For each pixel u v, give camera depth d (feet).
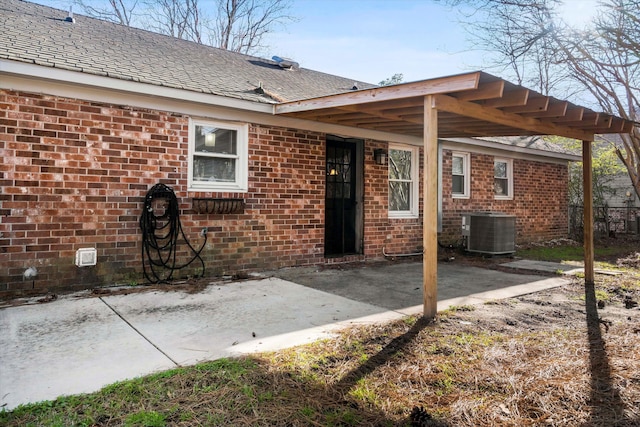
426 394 8.54
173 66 21.61
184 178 19.47
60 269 16.47
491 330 12.71
